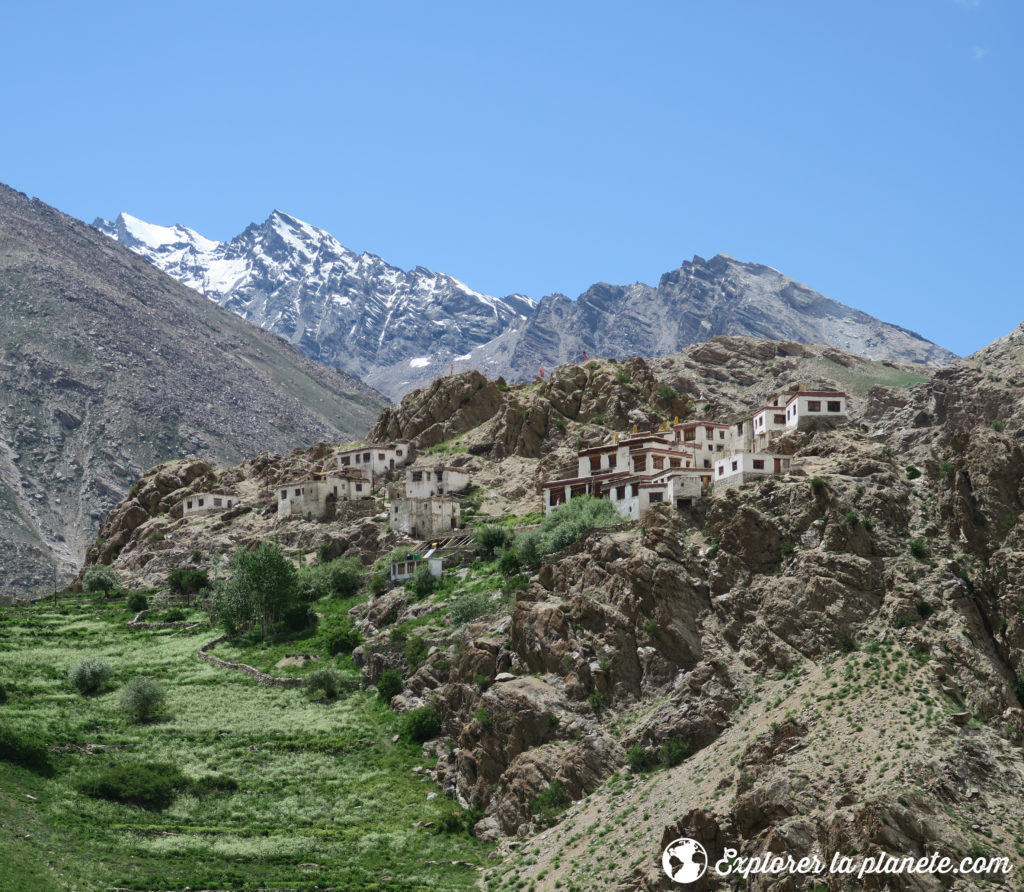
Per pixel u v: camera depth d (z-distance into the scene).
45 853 136.00
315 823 153.25
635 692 153.38
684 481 177.25
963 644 141.38
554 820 142.75
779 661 148.88
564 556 180.62
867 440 185.12
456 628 182.38
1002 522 155.12
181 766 165.38
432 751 165.62
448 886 136.00
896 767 122.81
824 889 112.94
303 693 188.00
